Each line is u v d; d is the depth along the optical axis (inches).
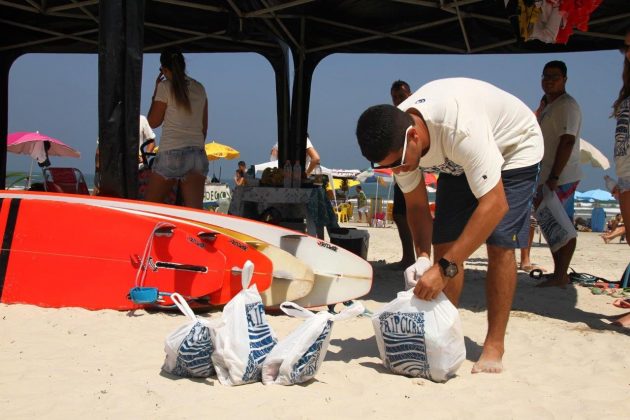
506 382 122.3
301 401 104.3
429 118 113.3
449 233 135.0
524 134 131.6
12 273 166.6
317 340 114.5
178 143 223.6
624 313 203.5
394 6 302.5
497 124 127.5
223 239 174.1
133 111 189.6
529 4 218.2
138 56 189.3
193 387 109.5
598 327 179.5
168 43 354.9
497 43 313.4
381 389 114.3
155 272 167.8
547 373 129.7
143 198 254.2
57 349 127.1
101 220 169.9
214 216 191.3
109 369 116.5
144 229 169.9
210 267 170.7
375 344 148.1
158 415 95.8
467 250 116.9
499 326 131.4
